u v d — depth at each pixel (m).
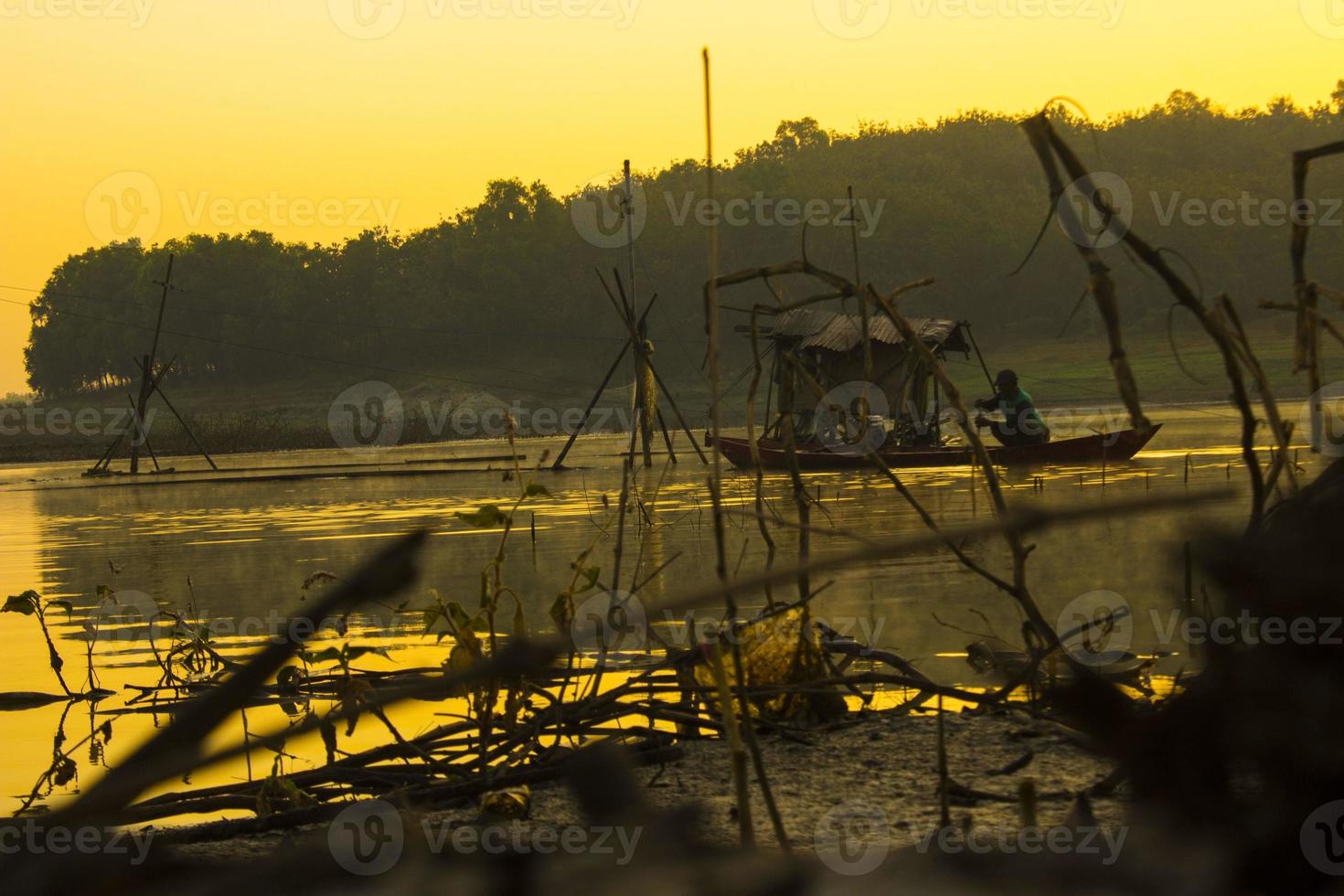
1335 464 0.97
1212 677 0.57
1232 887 0.52
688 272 174.50
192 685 10.16
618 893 0.51
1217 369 104.62
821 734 7.41
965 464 35.84
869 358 5.18
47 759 8.01
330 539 23.44
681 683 7.79
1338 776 0.53
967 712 7.72
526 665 0.71
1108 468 33.06
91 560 21.84
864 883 0.51
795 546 17.84
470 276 189.62
